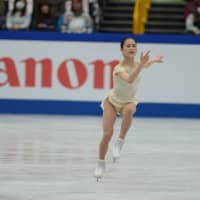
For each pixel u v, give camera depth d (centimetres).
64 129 3178
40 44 3731
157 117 3728
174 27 4447
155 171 2202
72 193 1845
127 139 2920
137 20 3984
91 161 2366
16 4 4125
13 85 3756
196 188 1938
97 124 3384
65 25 4091
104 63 3719
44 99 3753
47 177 2072
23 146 2669
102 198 1784
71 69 3728
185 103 3725
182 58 3709
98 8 4316
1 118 3572
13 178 2050
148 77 3703
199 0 4200
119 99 2042
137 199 1778
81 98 3738
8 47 3744
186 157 2483
